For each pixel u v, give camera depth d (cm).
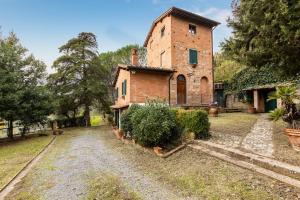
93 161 884
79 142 1438
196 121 895
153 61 2322
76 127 2583
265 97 2111
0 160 1018
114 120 2308
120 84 2014
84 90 2525
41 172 770
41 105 1861
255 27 788
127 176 669
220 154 697
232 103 2466
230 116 1691
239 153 639
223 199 457
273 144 730
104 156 962
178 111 981
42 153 1137
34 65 1905
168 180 605
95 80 2573
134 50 2078
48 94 1955
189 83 1977
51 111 1983
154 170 704
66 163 877
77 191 576
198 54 2069
